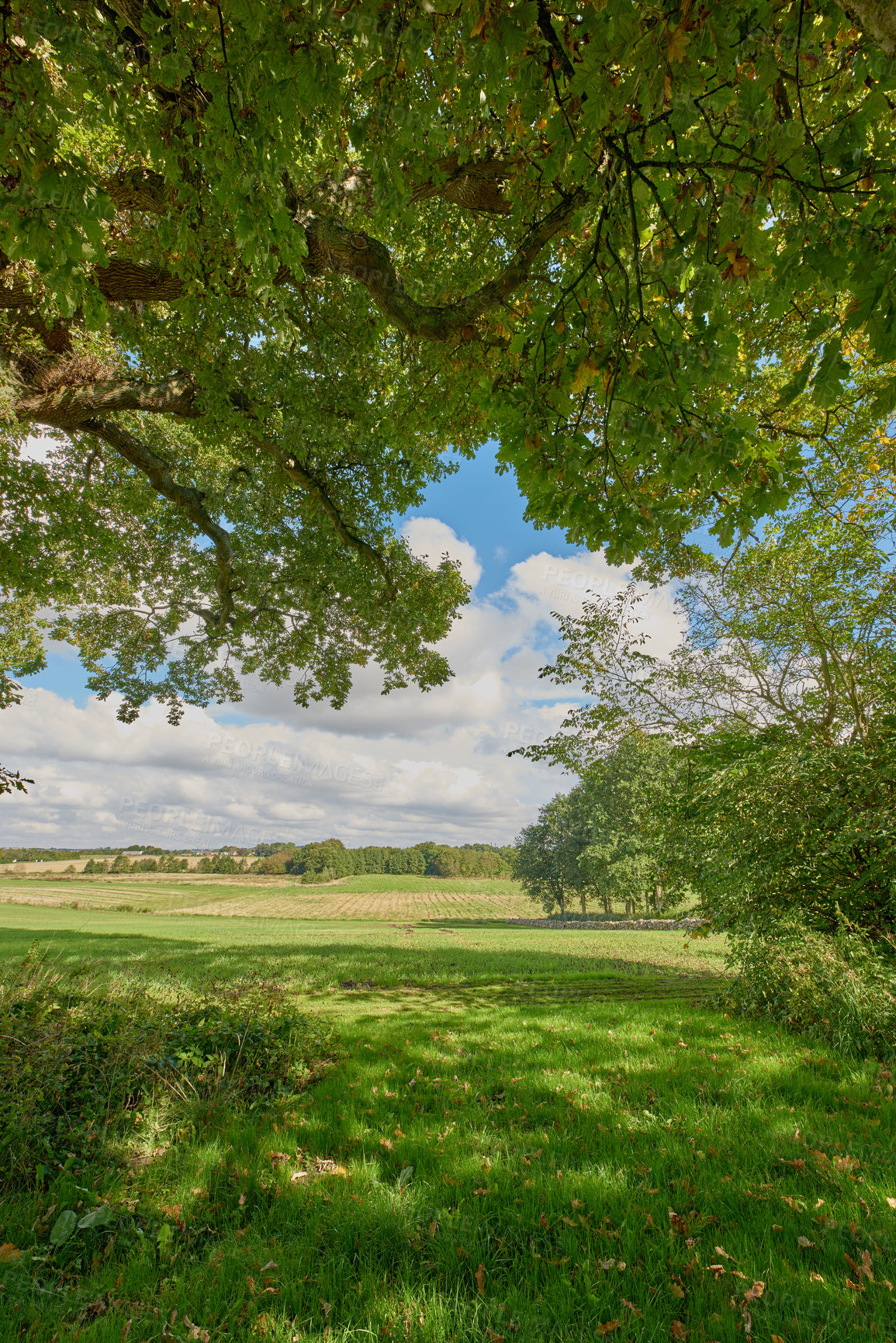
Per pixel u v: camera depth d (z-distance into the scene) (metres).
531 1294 2.72
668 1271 2.81
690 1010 8.29
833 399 2.74
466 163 6.48
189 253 5.68
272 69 2.99
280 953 15.35
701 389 4.02
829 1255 2.83
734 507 3.46
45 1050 4.38
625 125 2.73
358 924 33.81
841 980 6.52
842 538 9.23
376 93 3.32
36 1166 3.60
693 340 2.98
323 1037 6.37
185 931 22.88
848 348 7.10
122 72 3.41
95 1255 3.03
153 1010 5.82
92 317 3.29
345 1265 2.92
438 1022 7.83
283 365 8.91
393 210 3.61
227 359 8.38
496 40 2.68
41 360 8.67
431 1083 5.29
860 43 2.35
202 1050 5.26
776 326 6.77
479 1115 4.52
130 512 15.12
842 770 8.15
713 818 8.95
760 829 8.27
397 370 10.30
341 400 10.20
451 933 27.28
